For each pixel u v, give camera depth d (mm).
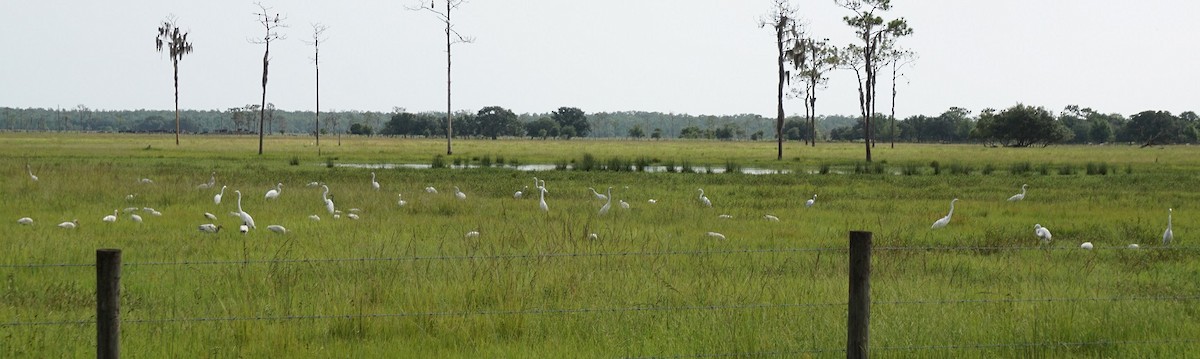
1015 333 10969
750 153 98750
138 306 12172
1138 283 15055
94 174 37844
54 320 11312
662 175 52000
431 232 20797
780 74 81000
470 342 10648
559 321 11344
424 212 26109
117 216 23250
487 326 11125
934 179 48844
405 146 117062
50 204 25609
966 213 28375
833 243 20188
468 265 14453
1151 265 17234
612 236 19312
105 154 74125
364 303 11906
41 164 47781
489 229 21125
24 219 21156
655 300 12578
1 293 13125
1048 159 81375
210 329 10742
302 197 29406
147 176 40531
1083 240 21641
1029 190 39875
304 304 12125
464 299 12188
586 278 13648
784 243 20109
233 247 17766
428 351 10359
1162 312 12125
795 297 12836
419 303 12039
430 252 17281
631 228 21906
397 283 13227
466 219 23906
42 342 10039
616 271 14742
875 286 13781
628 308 11531
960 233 22812
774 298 12875
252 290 13062
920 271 15789
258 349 10141
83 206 25438
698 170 59375
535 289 12750
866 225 24281
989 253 18484
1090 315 11773
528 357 10125
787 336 10711
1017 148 136750
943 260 17266
